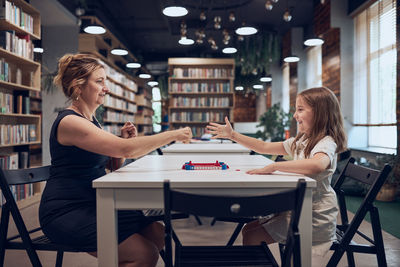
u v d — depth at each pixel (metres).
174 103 8.40
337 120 1.48
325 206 1.41
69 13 5.86
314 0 7.14
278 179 1.20
